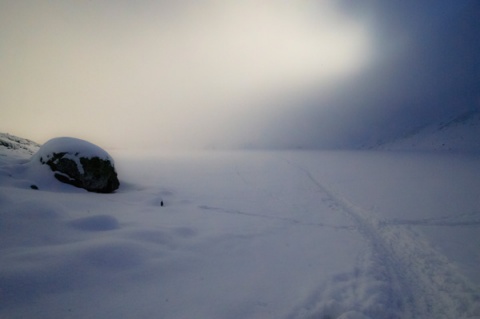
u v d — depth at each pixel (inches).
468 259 189.0
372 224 271.6
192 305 119.8
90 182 294.7
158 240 179.6
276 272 160.1
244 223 260.5
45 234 150.8
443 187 433.4
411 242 222.8
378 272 167.6
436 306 137.6
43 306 103.0
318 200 380.2
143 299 119.1
